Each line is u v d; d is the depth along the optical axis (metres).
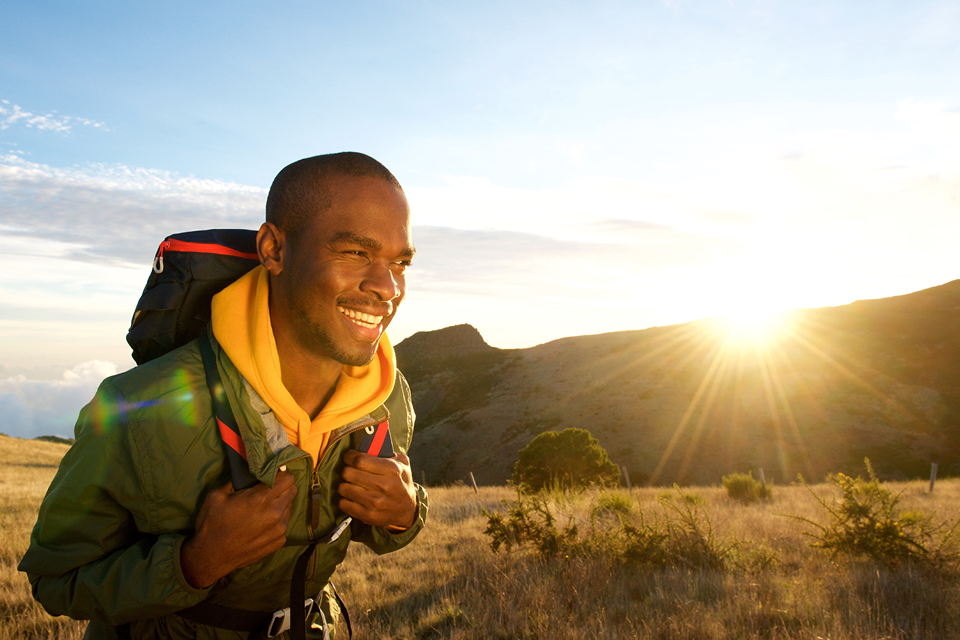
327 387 1.10
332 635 1.28
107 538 0.95
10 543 7.01
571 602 5.20
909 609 4.88
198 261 1.07
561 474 19.08
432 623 4.84
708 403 57.16
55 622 4.57
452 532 8.96
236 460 0.96
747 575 5.76
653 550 6.46
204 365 1.00
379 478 1.08
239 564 0.92
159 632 1.04
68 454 0.96
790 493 15.44
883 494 7.09
